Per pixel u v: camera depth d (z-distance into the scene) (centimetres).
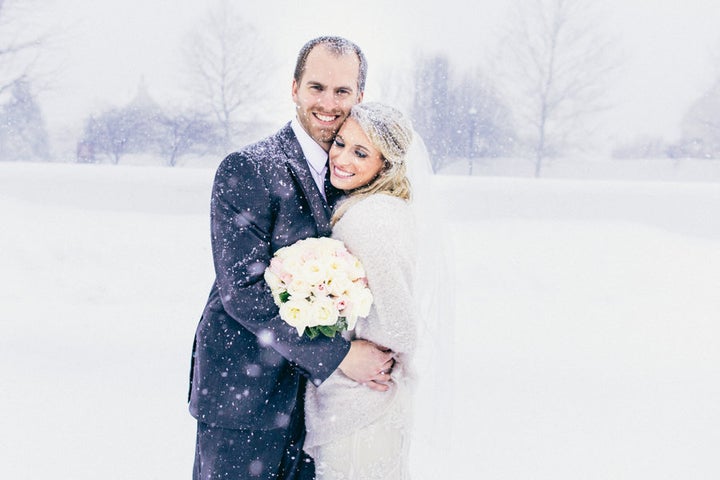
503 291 621
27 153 2098
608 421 360
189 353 452
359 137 194
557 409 374
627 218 929
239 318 182
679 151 2303
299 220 190
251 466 192
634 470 308
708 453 327
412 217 200
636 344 489
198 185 1041
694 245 802
